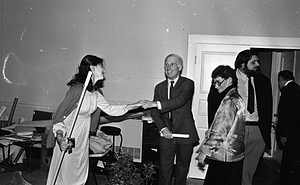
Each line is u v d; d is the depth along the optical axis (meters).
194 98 5.12
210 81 5.08
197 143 3.92
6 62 6.09
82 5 5.62
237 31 5.01
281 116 4.14
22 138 4.46
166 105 3.50
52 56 5.83
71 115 2.87
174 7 5.21
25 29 5.97
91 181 4.41
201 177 5.05
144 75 5.37
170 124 3.70
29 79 5.98
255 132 3.79
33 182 4.24
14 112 6.05
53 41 5.81
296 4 4.86
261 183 4.74
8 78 6.09
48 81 5.87
